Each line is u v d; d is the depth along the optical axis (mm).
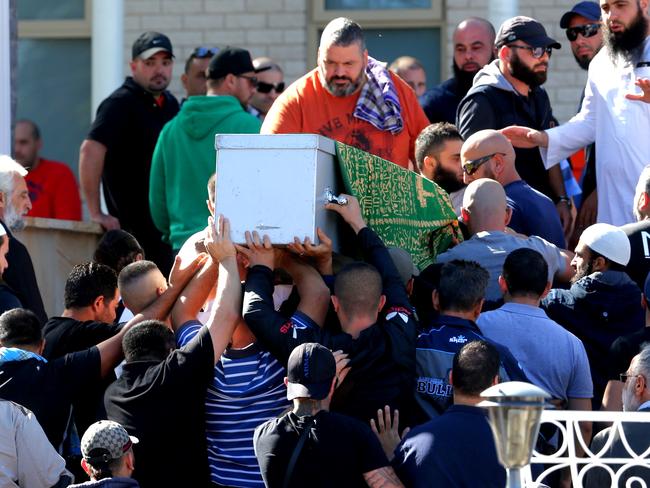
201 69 20875
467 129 17656
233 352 13328
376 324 13008
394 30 25375
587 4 19266
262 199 12922
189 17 25375
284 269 13539
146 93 20359
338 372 12609
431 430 12016
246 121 18547
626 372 13375
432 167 16031
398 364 12891
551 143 17188
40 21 26297
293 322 12953
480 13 24953
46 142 26328
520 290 13734
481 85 17781
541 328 13594
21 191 16750
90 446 12305
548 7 24375
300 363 12070
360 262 13094
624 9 16781
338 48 15734
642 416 12188
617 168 16969
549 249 14938
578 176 21000
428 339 13219
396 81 16641
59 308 19672
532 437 9547
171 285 14094
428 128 16125
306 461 11953
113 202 20344
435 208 14820
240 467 13156
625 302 14398
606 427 13758
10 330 13766
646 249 15055
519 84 17750
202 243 14008
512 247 14680
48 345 14422
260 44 25406
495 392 9578
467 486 11812
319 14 25375
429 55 25297
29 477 12891
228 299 13031
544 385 13500
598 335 14391
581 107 17766
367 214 13781
